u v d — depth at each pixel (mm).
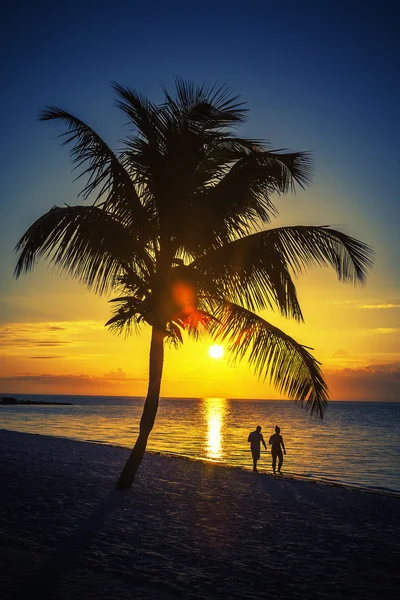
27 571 6465
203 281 11359
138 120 11547
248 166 10844
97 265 11078
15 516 9297
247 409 173500
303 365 11227
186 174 11438
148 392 12523
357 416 123875
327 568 7445
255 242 10789
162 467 18344
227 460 28797
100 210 11148
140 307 11438
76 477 14086
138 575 6633
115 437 41062
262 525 10055
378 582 6891
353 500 13898
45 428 50938
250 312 11586
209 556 7730
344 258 10680
